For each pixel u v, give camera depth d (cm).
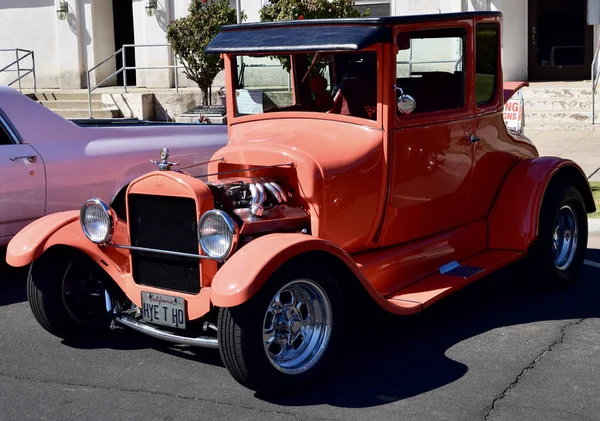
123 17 1898
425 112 533
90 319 527
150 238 470
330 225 484
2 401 438
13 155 646
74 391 450
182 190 445
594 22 1398
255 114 550
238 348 415
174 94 1589
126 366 486
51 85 1902
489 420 405
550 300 603
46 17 1877
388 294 505
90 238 483
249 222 456
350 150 496
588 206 666
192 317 455
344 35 483
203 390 449
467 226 590
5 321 577
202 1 1411
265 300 418
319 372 448
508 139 620
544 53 1661
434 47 532
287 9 1048
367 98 506
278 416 414
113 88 1817
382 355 496
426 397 433
